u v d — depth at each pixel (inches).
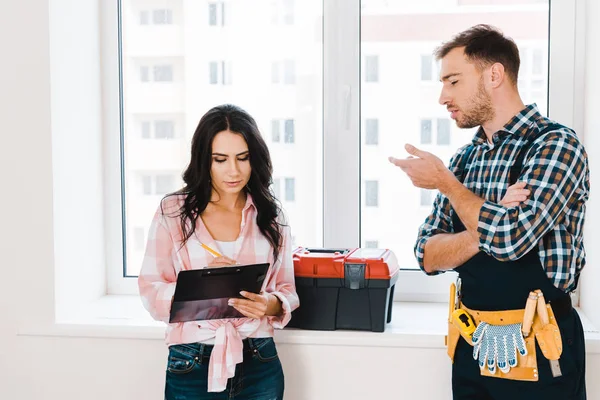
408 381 87.1
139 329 90.1
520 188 64.4
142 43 103.2
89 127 101.3
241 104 102.7
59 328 91.7
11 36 91.4
